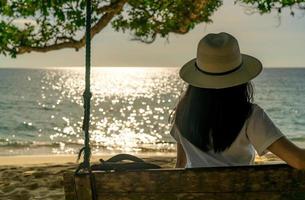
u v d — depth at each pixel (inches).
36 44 441.1
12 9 420.8
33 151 834.8
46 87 4220.0
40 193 343.9
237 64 124.6
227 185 114.2
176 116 130.3
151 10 473.4
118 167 120.6
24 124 1481.3
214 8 467.8
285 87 3922.2
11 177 408.5
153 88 4606.3
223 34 128.0
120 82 6579.7
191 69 128.6
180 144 132.6
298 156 114.6
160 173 114.3
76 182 116.1
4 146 901.8
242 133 121.0
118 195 116.2
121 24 482.3
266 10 448.1
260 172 113.5
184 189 114.7
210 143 123.3
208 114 121.9
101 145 928.9
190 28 473.1
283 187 114.5
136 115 1784.0
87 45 135.9
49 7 405.1
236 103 121.6
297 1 441.7
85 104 132.6
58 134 1252.5
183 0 460.8
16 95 2962.6
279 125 1493.6
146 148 855.1
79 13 410.0
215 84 122.3
